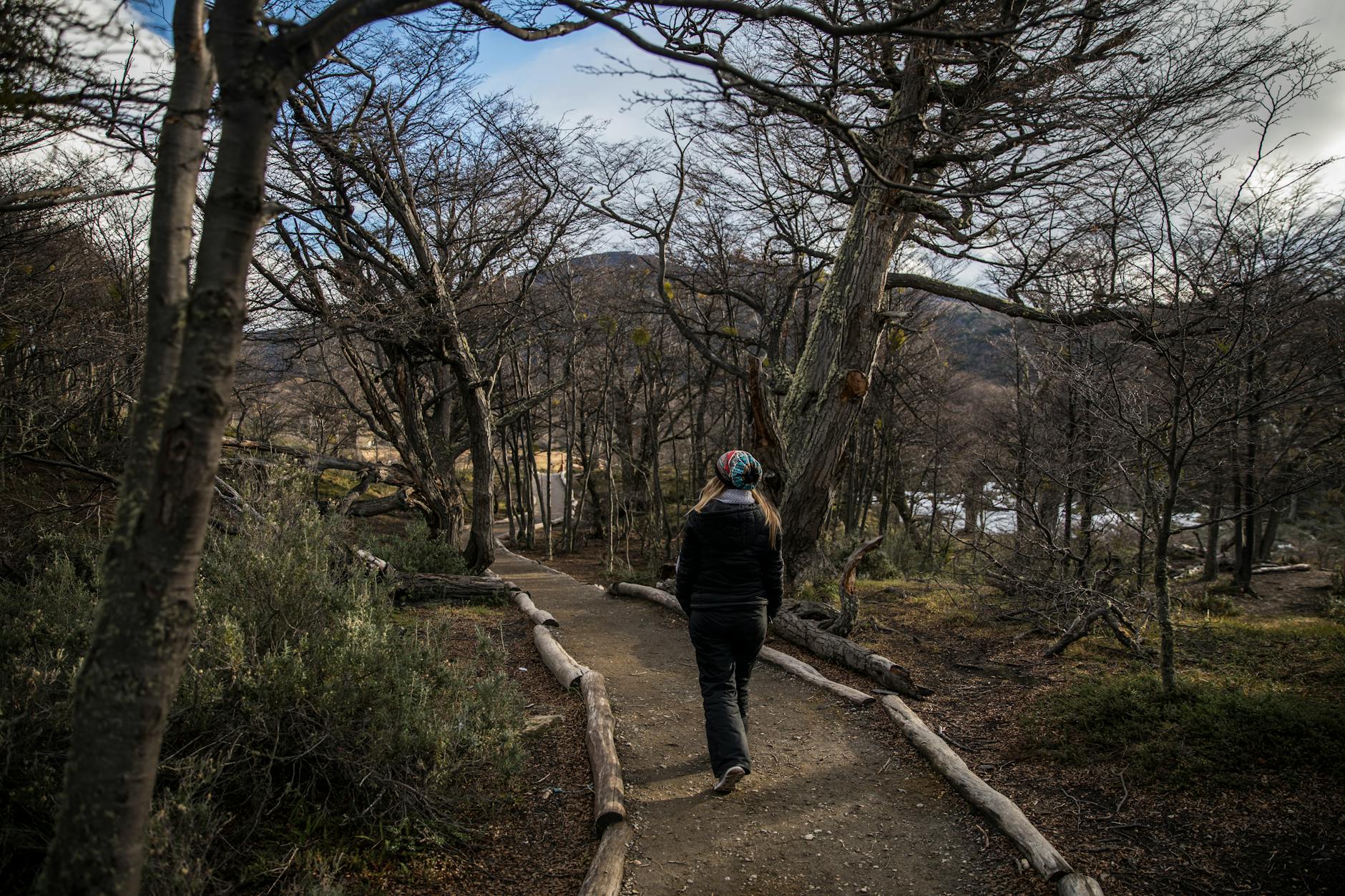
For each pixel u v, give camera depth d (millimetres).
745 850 3881
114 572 2061
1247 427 10602
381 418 12633
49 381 8102
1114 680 5648
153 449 2078
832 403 10031
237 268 2139
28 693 3521
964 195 4129
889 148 8633
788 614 7961
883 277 9930
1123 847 3707
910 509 22359
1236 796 4031
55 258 7715
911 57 8336
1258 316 5047
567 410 23594
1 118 3205
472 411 12680
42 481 9367
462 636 7969
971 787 4281
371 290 11016
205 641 4320
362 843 3713
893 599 10047
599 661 7301
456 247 13867
